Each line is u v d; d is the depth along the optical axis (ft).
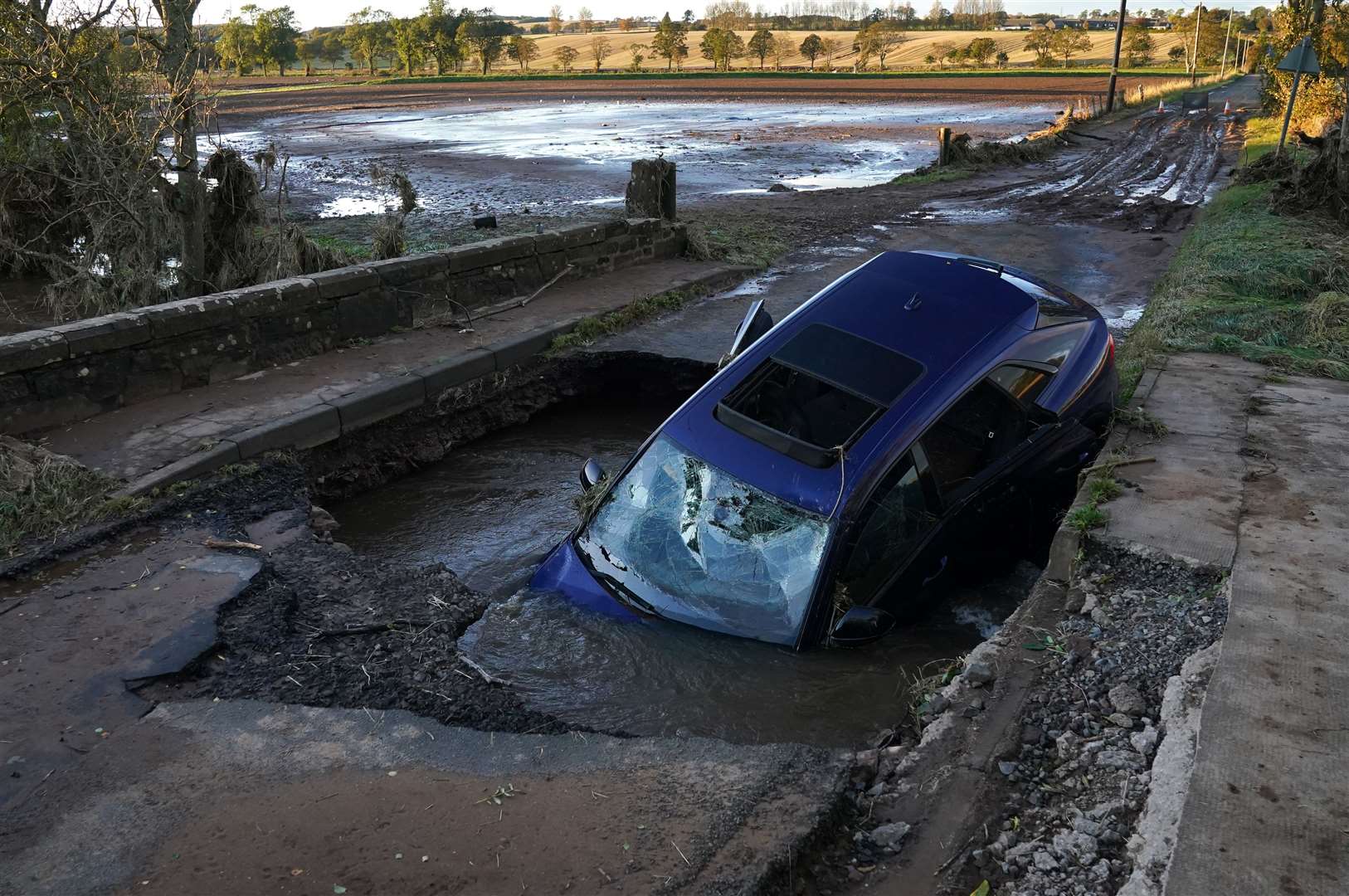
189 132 34.53
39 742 13.33
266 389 26.40
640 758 12.87
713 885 10.36
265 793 12.32
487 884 10.56
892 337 19.20
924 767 12.30
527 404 30.55
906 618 16.85
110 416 24.39
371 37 431.43
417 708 14.14
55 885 10.87
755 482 16.74
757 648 15.39
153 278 35.94
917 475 16.94
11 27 33.86
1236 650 13.01
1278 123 110.83
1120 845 10.55
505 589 18.97
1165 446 20.47
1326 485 18.19
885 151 111.86
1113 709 12.85
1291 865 9.51
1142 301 37.19
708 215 58.03
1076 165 90.12
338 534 22.95
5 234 44.70
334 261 37.83
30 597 16.94
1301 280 33.58
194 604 16.72
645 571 16.75
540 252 37.11
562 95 245.65
